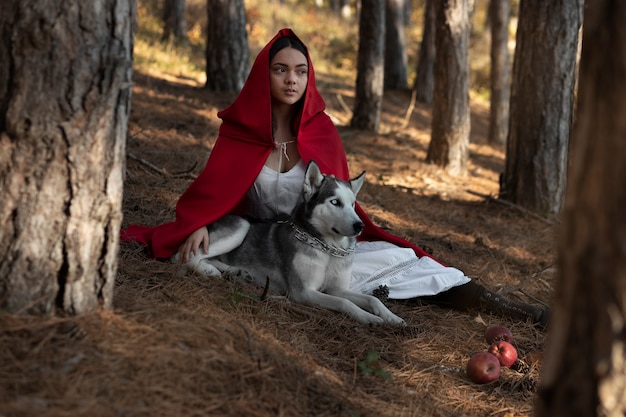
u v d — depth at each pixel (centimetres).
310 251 429
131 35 294
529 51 790
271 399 293
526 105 797
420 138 1313
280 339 360
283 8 2628
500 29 1409
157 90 1214
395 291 463
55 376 263
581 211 204
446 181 959
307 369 331
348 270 442
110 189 294
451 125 1009
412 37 2672
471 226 734
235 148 453
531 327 448
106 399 259
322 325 398
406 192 849
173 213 575
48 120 276
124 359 283
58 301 293
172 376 283
